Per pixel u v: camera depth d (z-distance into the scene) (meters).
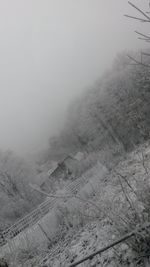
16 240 10.47
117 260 4.47
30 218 13.80
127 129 32.78
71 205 9.68
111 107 43.16
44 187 23.22
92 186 14.91
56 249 8.47
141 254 4.06
